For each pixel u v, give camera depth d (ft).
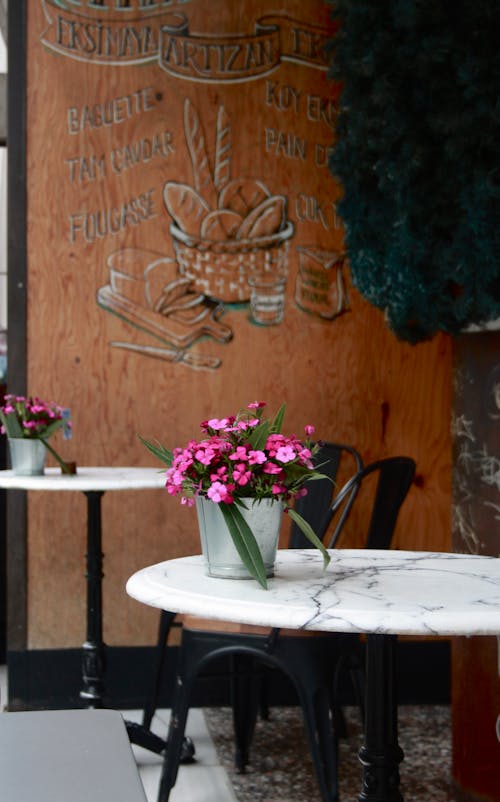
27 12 11.87
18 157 11.83
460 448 8.72
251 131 12.12
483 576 5.46
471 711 8.46
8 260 11.87
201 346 12.09
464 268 7.75
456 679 8.77
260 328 12.14
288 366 12.17
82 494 11.99
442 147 7.93
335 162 9.00
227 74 12.09
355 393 12.23
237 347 12.12
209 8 12.07
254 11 12.11
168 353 12.05
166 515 12.07
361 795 5.31
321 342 12.19
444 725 11.35
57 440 11.92
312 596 4.80
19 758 2.79
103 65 11.98
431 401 12.30
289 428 12.17
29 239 11.89
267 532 5.29
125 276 12.00
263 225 12.13
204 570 5.65
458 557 6.25
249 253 12.12
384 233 8.75
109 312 12.00
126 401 12.01
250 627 8.11
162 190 12.05
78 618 11.97
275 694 12.10
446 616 4.40
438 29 7.72
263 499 5.22
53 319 11.92
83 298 11.96
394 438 12.26
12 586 11.89
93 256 11.97
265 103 12.15
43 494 11.94
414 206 8.02
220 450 5.20
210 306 12.09
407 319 8.78
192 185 12.08
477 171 7.55
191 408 12.08
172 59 12.05
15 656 11.87
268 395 12.14
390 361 12.26
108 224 11.99
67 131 11.93
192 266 12.07
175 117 12.05
